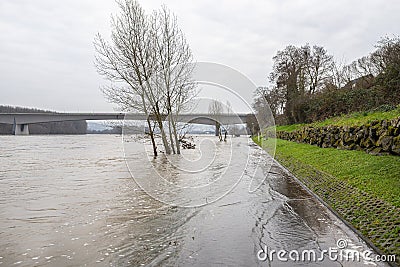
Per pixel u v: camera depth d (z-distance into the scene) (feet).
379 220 18.34
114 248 16.69
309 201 26.14
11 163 60.54
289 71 111.96
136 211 23.88
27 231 19.58
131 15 63.41
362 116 49.55
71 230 19.69
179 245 16.90
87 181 38.24
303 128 71.97
